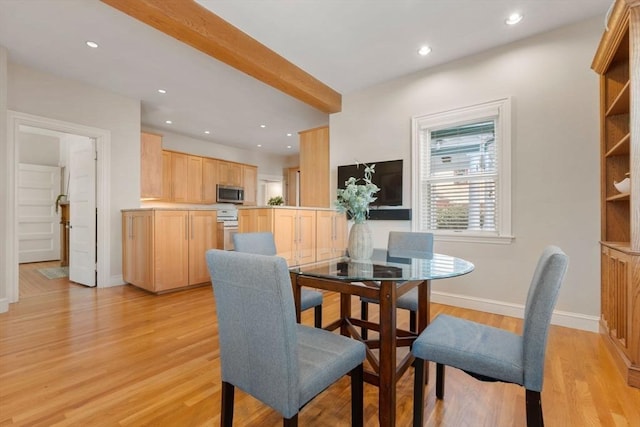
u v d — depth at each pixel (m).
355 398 1.31
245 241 2.25
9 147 3.29
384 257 2.14
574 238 2.68
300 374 1.09
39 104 3.50
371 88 3.96
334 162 4.30
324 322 2.85
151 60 3.30
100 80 3.78
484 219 3.21
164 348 2.26
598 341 2.38
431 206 3.54
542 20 2.63
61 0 2.37
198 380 1.84
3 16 2.56
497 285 3.04
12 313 3.03
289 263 1.93
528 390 1.15
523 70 2.91
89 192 4.14
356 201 2.05
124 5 2.11
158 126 5.82
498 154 3.05
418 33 2.82
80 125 3.83
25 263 6.16
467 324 1.54
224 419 1.27
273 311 1.01
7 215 3.17
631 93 1.81
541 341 1.13
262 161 8.30
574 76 2.68
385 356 1.42
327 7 2.46
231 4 2.42
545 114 2.80
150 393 1.70
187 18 2.34
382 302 1.45
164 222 3.83
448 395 1.71
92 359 2.09
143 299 3.56
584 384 1.79
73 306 3.28
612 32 2.07
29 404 1.59
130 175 4.32
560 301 2.72
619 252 2.01
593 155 2.60
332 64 3.39
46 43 2.97
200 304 3.38
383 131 3.85
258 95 4.29
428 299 1.86
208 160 6.59
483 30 2.77
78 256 4.32
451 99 3.33
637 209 1.79
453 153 3.40
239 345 1.15
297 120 5.43
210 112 5.01
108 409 1.55
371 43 2.98
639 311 1.76
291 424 1.02
